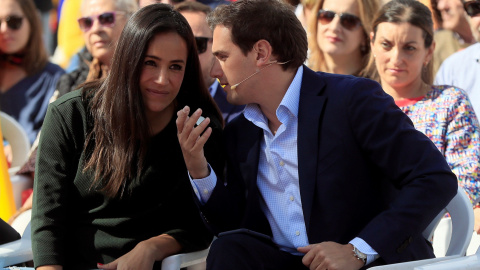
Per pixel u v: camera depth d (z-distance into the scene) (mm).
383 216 6191
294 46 6688
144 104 7148
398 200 6219
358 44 10984
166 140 7406
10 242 7930
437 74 11188
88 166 7238
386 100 6531
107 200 7305
